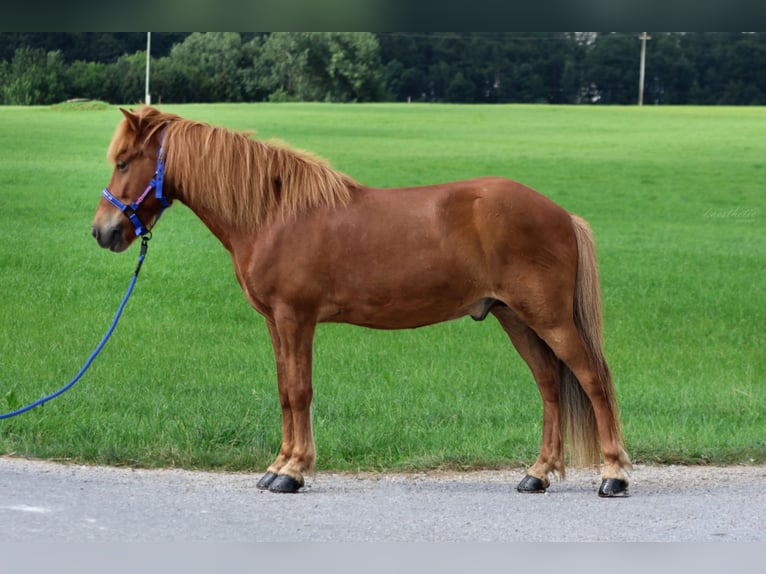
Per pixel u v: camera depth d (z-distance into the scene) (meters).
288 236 5.99
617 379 10.02
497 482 6.34
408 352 11.40
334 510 5.49
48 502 5.46
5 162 26.44
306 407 6.04
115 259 16.91
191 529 5.08
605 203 27.30
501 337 12.48
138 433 7.09
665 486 6.18
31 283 15.12
